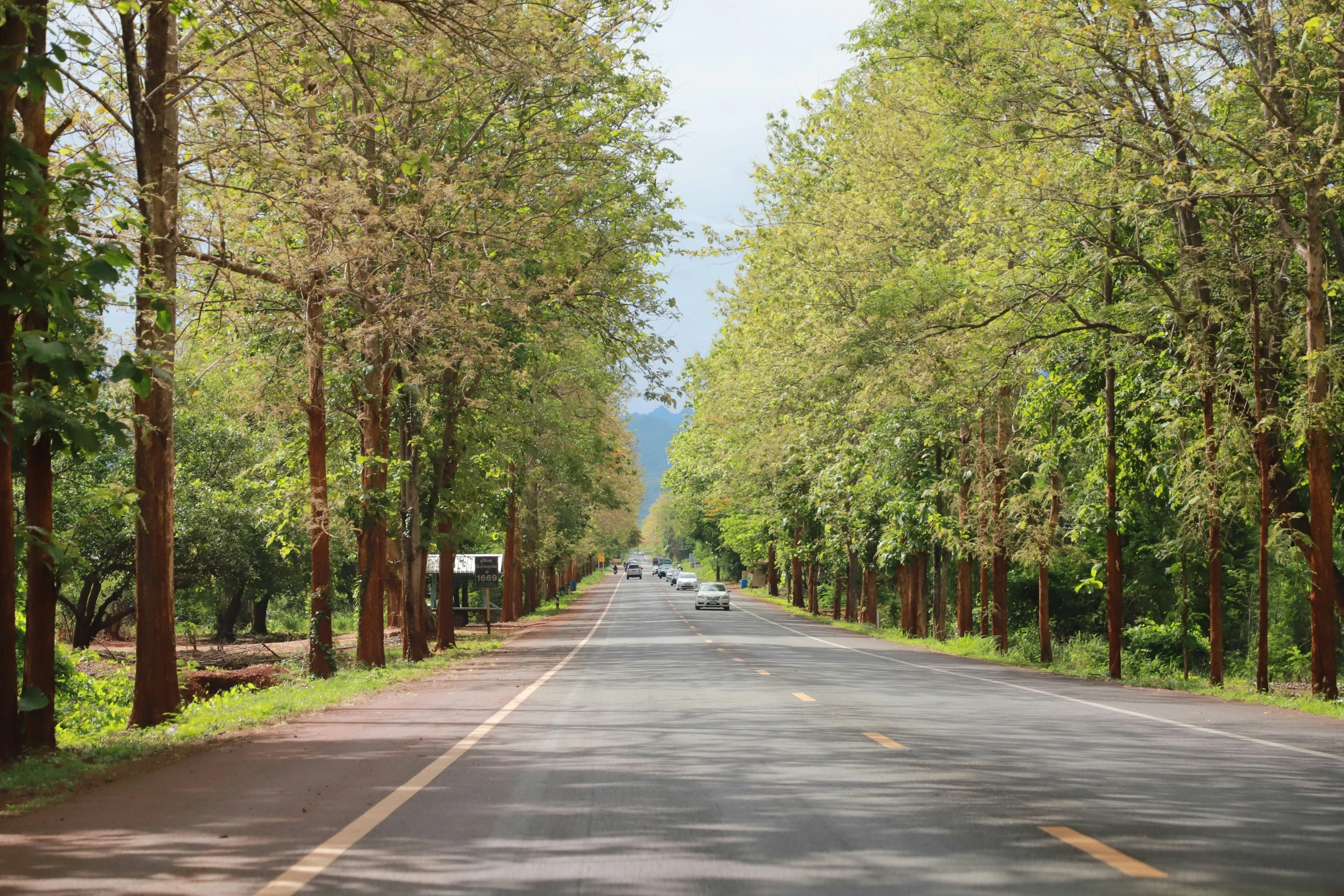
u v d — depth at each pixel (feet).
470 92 82.74
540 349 112.16
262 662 132.77
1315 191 70.18
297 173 65.77
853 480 155.53
